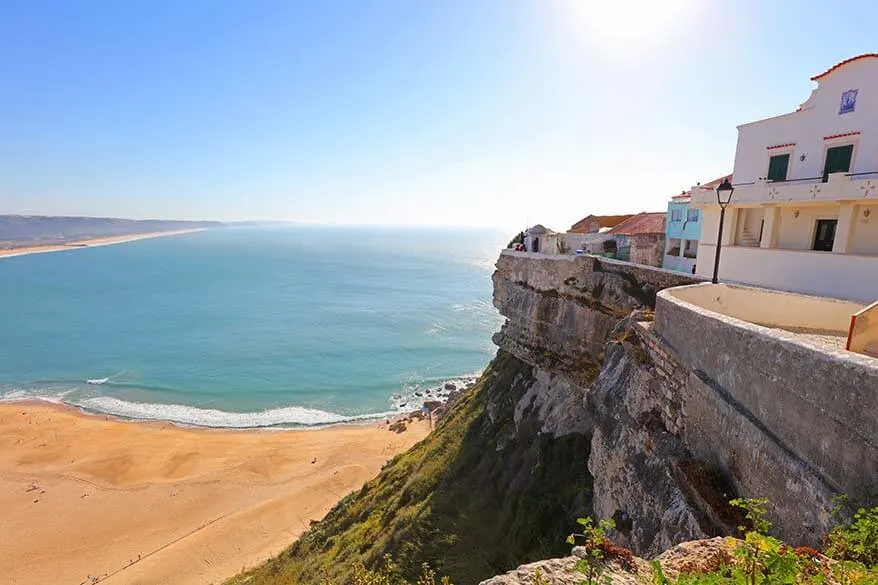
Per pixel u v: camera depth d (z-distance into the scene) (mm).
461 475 27031
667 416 11602
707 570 5715
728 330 9250
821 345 6969
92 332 94250
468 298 132125
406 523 23250
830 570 5109
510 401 30781
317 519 36938
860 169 19016
